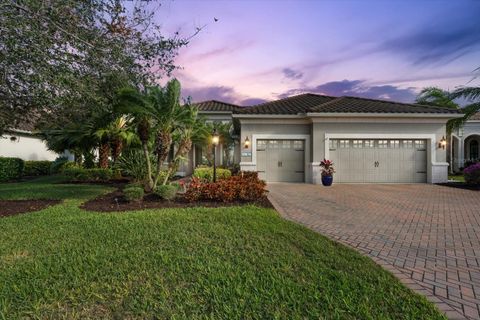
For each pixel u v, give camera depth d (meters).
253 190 8.41
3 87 5.70
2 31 4.64
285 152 15.06
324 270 3.48
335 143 14.57
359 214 7.10
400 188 12.46
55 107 5.96
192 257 3.81
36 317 2.55
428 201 9.09
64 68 5.24
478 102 14.40
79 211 6.81
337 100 16.78
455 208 7.91
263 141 15.08
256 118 14.68
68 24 5.43
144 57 6.74
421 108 14.75
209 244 4.39
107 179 14.05
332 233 5.37
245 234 4.91
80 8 5.54
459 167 24.52
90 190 10.69
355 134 14.34
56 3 5.04
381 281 3.22
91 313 2.60
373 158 14.55
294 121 14.84
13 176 15.91
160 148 9.20
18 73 5.12
